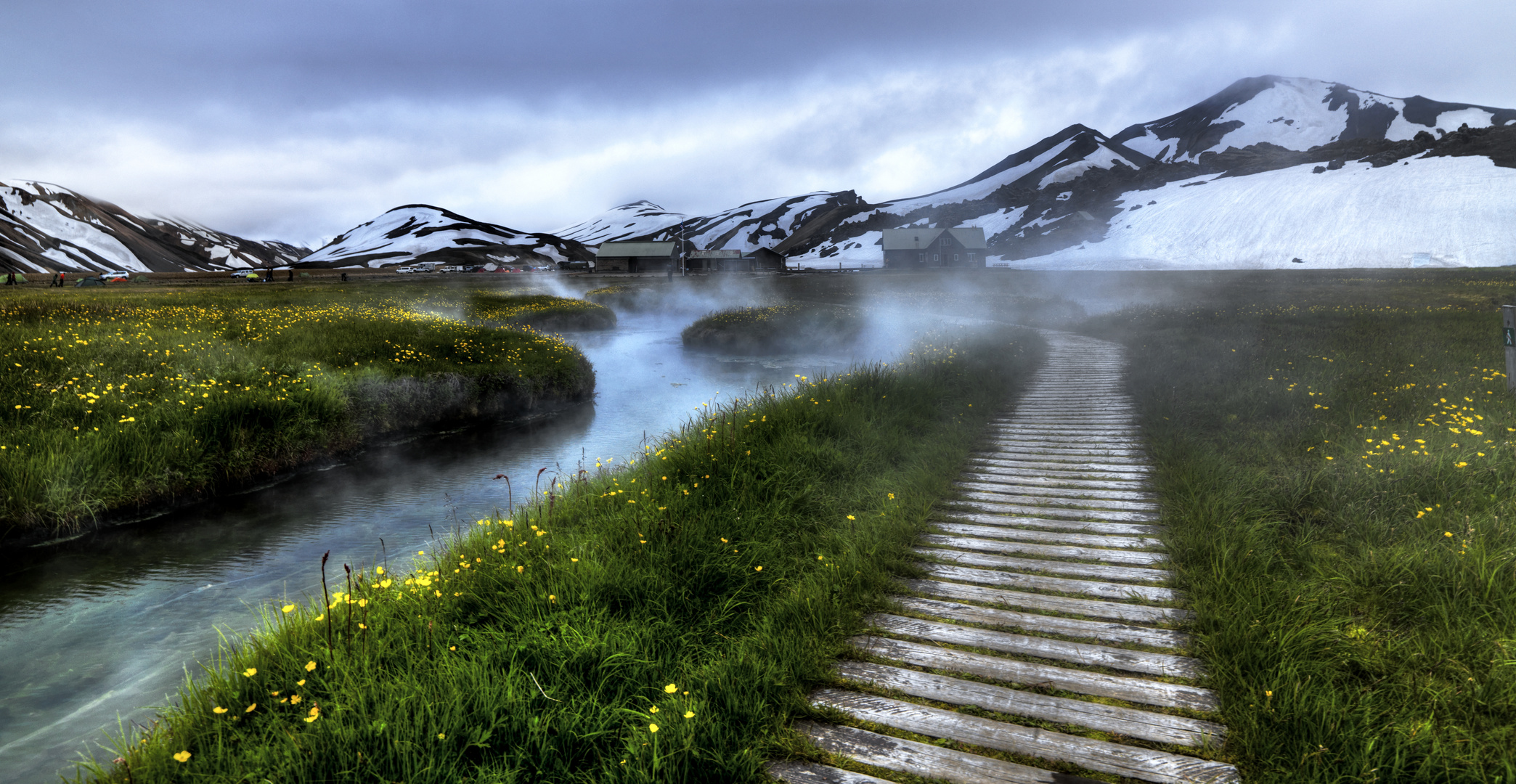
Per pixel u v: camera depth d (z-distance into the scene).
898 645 4.39
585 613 4.37
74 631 6.08
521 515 6.98
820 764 3.30
